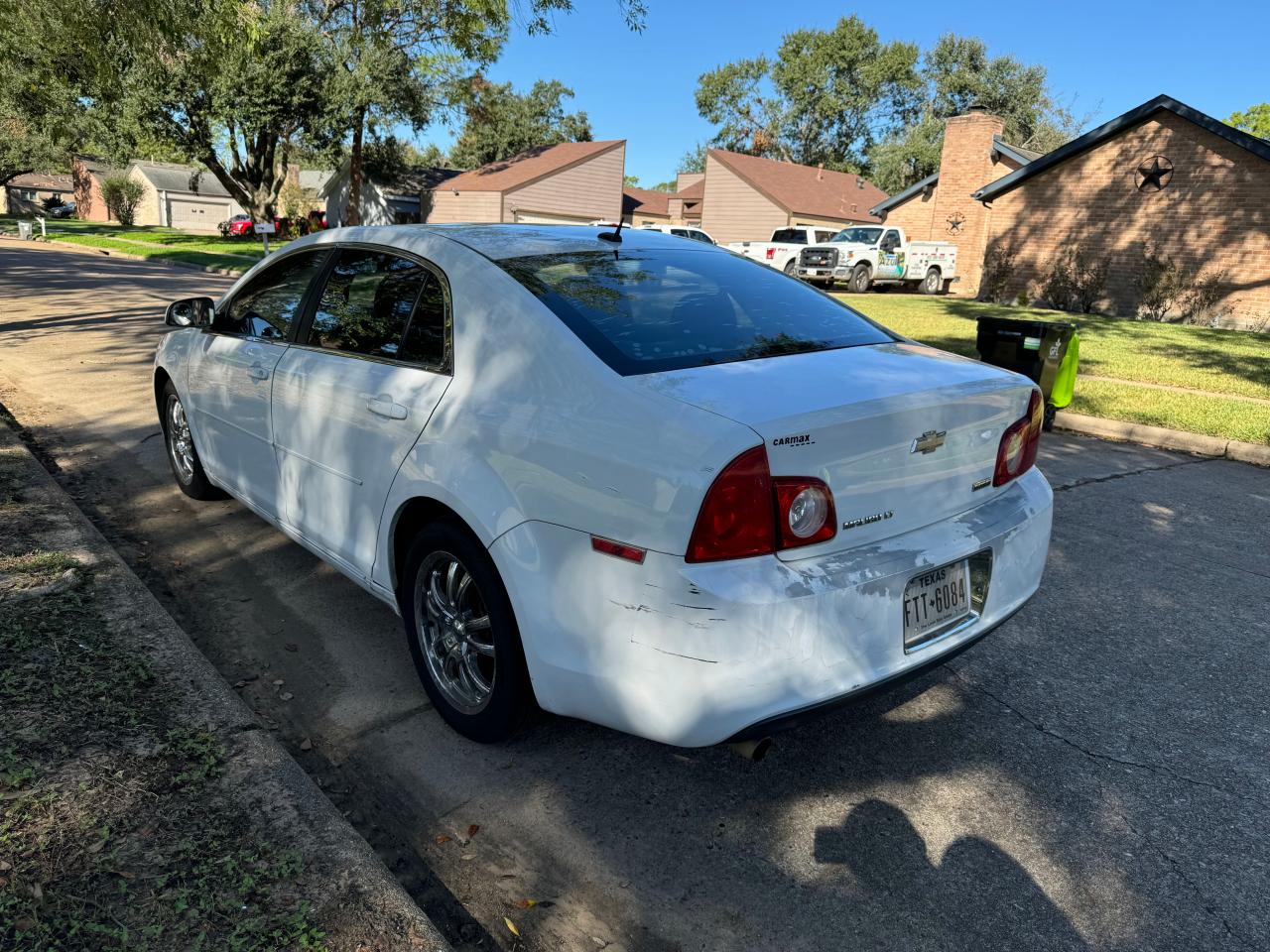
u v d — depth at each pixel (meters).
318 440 3.31
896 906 2.25
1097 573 4.52
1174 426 7.79
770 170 39.69
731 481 2.05
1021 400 2.78
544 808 2.58
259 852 2.12
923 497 2.46
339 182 42.78
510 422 2.51
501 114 66.81
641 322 2.71
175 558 4.29
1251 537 5.14
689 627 2.10
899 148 51.38
